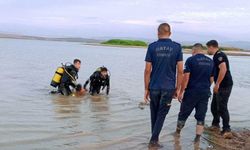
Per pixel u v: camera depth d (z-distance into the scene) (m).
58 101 8.34
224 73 6.10
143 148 5.25
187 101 5.84
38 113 7.01
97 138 5.59
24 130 5.77
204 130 6.50
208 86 5.77
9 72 13.49
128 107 8.05
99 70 9.41
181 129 6.27
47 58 22.00
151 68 5.27
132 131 6.11
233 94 11.12
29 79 11.83
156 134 5.34
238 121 7.48
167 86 5.20
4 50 29.30
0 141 5.16
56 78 9.28
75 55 26.59
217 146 5.63
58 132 5.77
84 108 7.72
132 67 18.64
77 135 5.67
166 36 5.25
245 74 18.52
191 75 5.76
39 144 5.15
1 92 9.15
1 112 6.91
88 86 10.79
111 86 11.16
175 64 5.25
